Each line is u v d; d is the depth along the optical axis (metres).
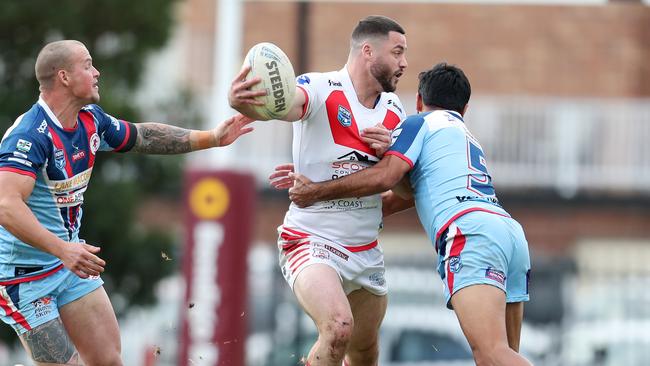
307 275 27.27
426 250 81.88
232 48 61.00
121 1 60.81
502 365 26.02
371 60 27.72
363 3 81.06
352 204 28.09
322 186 27.41
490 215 27.20
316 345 26.69
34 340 26.16
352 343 29.80
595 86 83.75
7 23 59.75
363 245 28.45
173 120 67.19
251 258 49.72
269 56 26.31
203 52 88.81
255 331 69.12
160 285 63.31
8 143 25.14
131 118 60.16
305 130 27.92
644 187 82.25
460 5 83.12
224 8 61.19
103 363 26.67
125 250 60.75
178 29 71.56
